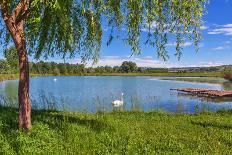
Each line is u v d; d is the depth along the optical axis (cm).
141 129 1467
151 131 1430
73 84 9044
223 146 1201
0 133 1108
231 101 4322
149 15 1080
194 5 1086
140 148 1115
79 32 1302
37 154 996
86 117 1773
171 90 6469
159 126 1582
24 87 1191
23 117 1190
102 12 1090
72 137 1180
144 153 1066
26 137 1074
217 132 1457
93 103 3862
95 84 9144
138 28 1130
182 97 4853
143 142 1190
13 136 1088
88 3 1102
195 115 2089
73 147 1080
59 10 1048
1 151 977
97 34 1260
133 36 1138
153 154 1058
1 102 2441
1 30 1406
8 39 1412
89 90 6562
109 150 1084
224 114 2142
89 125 1383
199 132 1455
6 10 1122
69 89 6856
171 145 1172
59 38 1329
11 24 1147
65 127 1295
